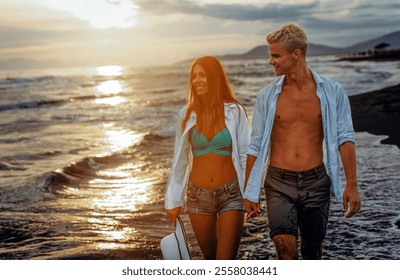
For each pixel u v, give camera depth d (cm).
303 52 430
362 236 597
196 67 468
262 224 668
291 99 435
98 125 1839
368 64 5250
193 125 472
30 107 2666
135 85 4341
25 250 605
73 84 4541
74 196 856
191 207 476
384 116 1498
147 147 1316
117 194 869
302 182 429
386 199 729
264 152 437
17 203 808
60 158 1202
